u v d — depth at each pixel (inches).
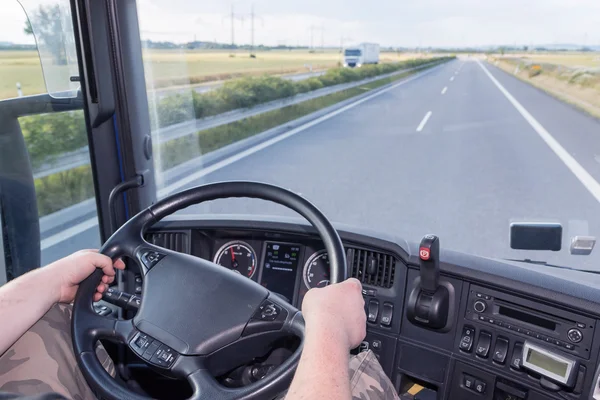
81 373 37.7
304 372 25.4
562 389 52.9
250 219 70.9
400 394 66.2
